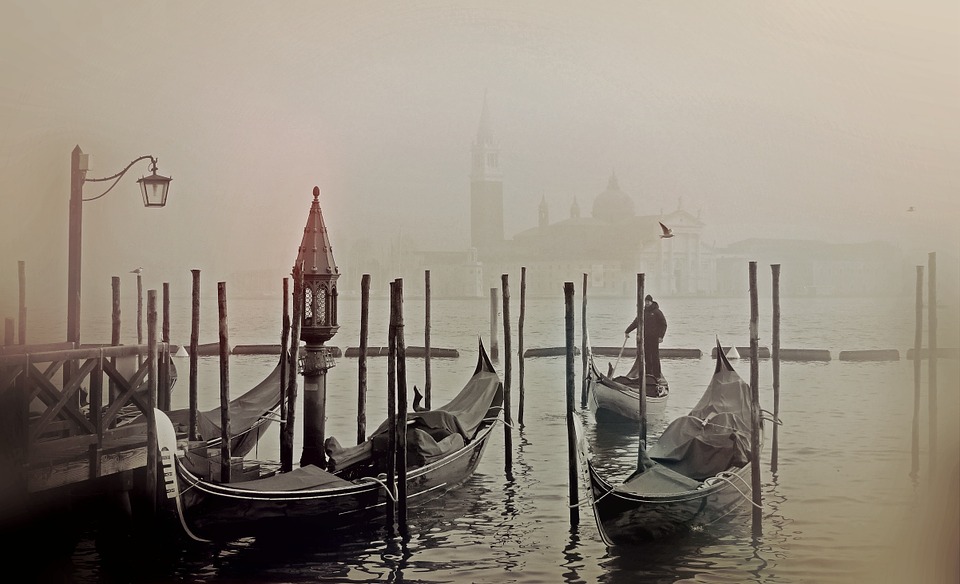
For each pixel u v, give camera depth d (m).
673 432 11.92
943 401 21.34
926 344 34.31
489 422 14.36
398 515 10.79
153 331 10.12
